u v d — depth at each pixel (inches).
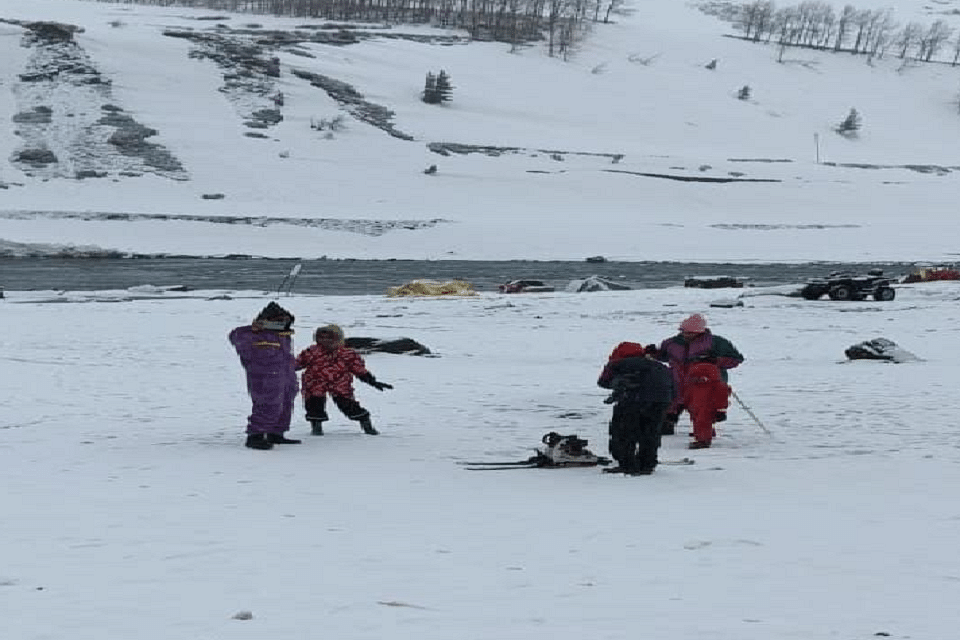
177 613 184.7
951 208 5083.7
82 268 2645.2
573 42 7746.1
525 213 4284.0
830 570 223.1
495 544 251.9
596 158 5290.4
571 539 258.4
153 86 5093.5
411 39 7322.8
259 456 413.7
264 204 4003.4
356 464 396.5
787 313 1331.2
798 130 6919.3
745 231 4052.7
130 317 1224.8
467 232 3649.1
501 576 217.0
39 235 3262.8
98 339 969.5
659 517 289.4
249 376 435.8
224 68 5477.4
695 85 7450.8
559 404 590.2
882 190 5319.9
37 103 4690.0
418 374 751.7
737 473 375.2
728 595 200.1
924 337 1047.6
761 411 557.9
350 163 4665.4
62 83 4916.3
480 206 4340.6
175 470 377.7
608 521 283.7
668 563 230.4
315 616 182.7
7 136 4343.0
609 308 1398.9
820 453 424.2
